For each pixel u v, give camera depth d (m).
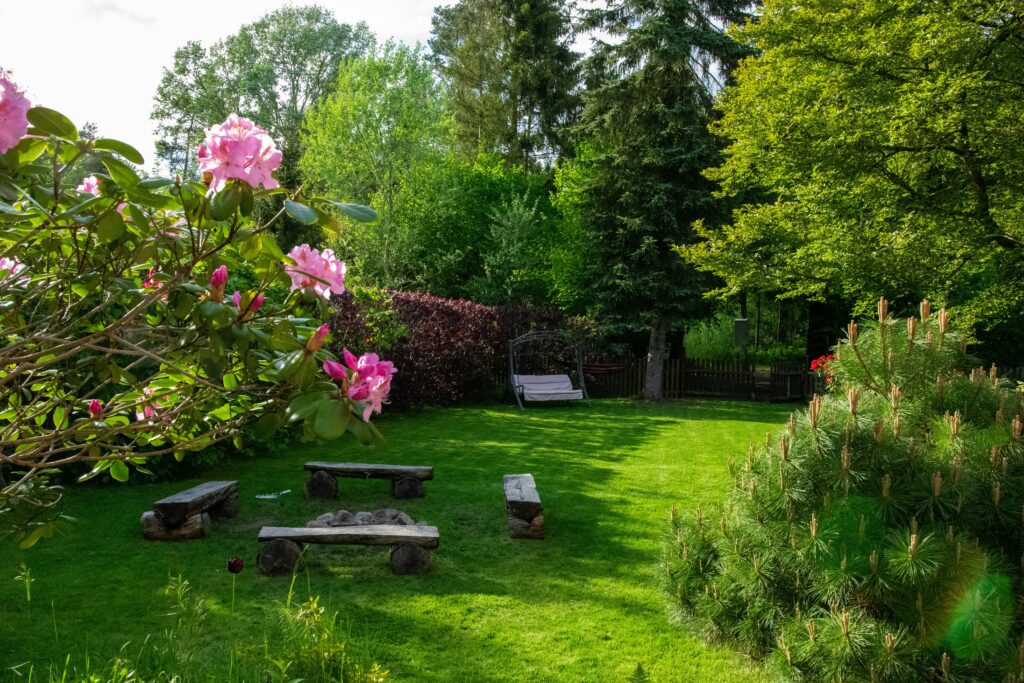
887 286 11.59
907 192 10.88
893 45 9.67
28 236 2.38
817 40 10.59
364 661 3.85
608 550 5.98
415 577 5.30
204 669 3.63
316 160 24.97
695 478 8.67
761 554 3.80
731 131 11.69
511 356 16.14
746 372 19.08
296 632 3.41
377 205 23.81
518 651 4.20
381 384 2.06
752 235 12.13
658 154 17.06
